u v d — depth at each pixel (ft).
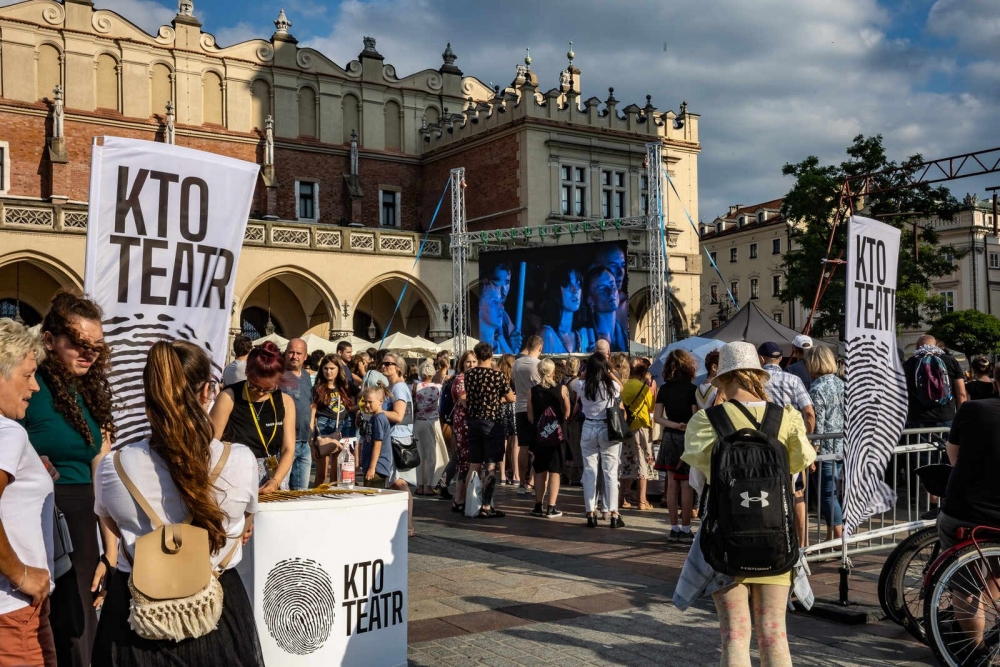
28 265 89.71
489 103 116.26
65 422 13.48
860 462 22.62
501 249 106.11
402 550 16.10
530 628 19.35
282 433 19.10
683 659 17.34
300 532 14.70
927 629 16.44
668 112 120.67
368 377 35.53
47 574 11.10
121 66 106.42
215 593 10.60
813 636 19.02
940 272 113.60
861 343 22.88
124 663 10.44
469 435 35.42
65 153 100.68
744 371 14.11
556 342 93.45
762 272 211.61
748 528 12.75
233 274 18.25
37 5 101.19
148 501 10.56
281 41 117.29
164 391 10.63
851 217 22.59
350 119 123.03
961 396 38.14
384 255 101.81
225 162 18.12
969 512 16.48
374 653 15.56
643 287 116.06
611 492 32.42
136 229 16.98
